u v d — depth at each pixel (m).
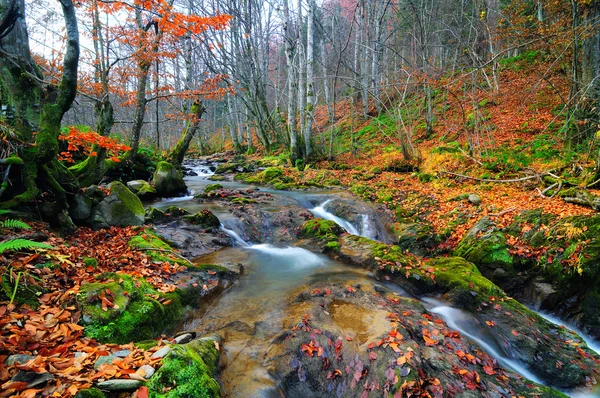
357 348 3.86
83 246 5.29
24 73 5.48
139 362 2.84
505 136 14.04
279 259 6.89
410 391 3.26
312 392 3.51
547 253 6.60
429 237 8.61
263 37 26.14
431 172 13.10
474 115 14.94
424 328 4.44
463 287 5.79
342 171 15.73
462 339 4.38
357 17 29.95
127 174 11.14
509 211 8.31
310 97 18.00
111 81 12.06
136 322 3.58
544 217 7.34
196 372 2.83
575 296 6.10
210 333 4.11
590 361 4.79
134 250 5.45
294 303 4.91
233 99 30.20
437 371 3.62
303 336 3.97
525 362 4.67
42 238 4.71
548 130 13.04
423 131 18.53
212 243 7.19
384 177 13.87
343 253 6.98
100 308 3.45
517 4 17.77
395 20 28.38
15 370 2.41
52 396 2.24
